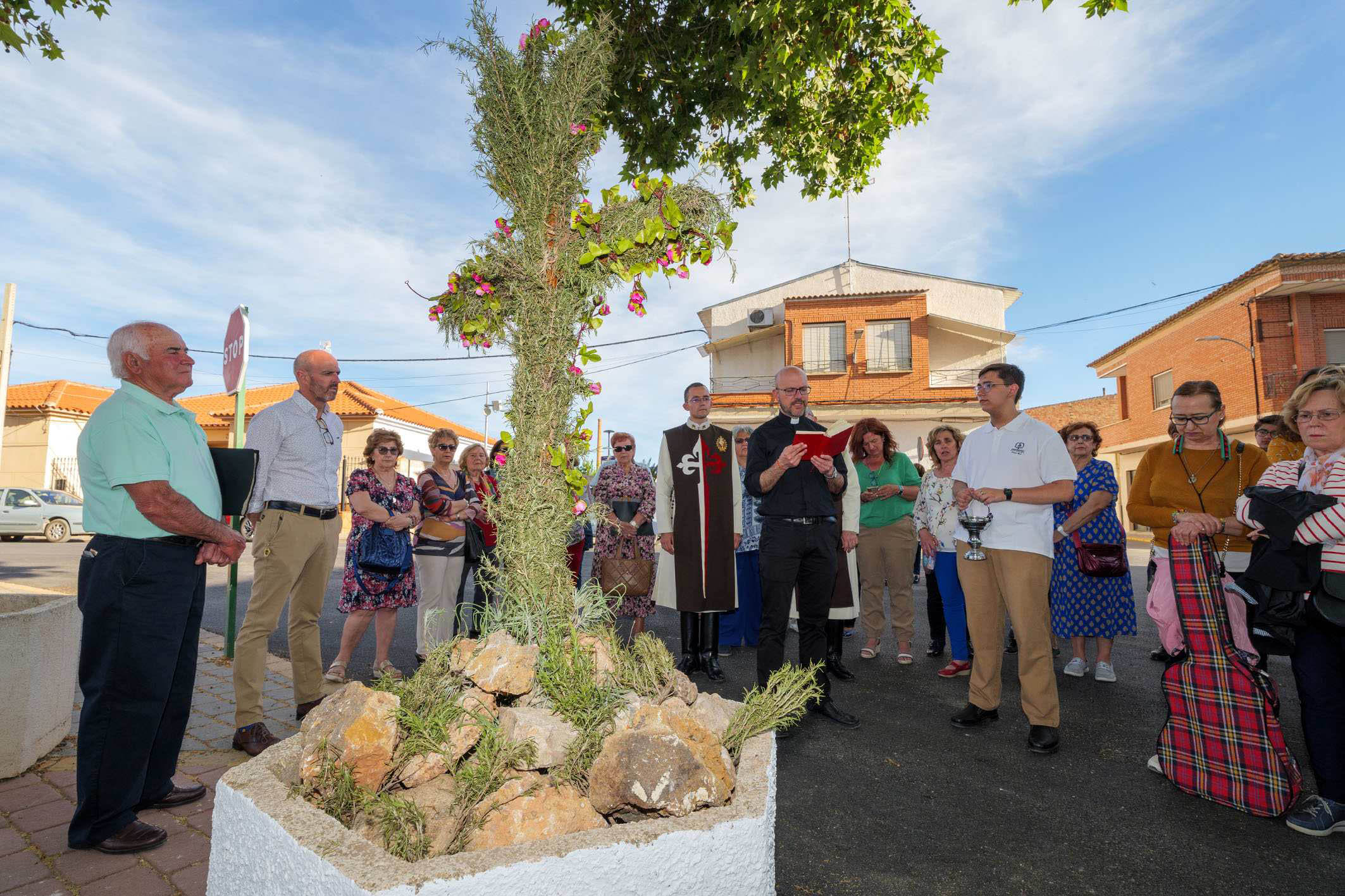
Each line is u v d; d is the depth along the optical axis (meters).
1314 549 2.81
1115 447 27.53
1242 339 20.14
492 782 1.72
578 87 2.42
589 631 2.45
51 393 27.17
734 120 5.87
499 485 2.39
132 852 2.47
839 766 3.52
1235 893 2.40
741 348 25.77
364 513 4.63
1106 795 3.19
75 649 3.73
